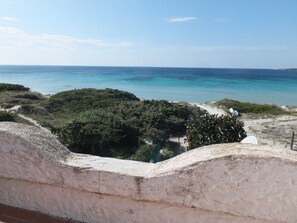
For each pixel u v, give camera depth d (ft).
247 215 5.81
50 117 90.68
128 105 93.30
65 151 7.73
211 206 5.98
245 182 5.67
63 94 118.62
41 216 7.49
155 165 6.89
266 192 5.60
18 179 7.63
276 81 330.75
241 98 189.26
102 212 7.01
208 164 5.82
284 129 87.66
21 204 7.81
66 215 7.39
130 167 6.88
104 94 118.62
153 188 6.30
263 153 5.71
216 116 42.27
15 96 121.19
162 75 426.10
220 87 258.98
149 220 6.59
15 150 7.42
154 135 66.33
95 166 6.95
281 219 5.63
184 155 6.63
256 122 101.50
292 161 5.42
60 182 7.16
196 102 163.43
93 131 55.72
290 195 5.50
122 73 487.20
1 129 7.56
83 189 6.98
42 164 7.24
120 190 6.60
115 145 61.00
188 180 6.01
